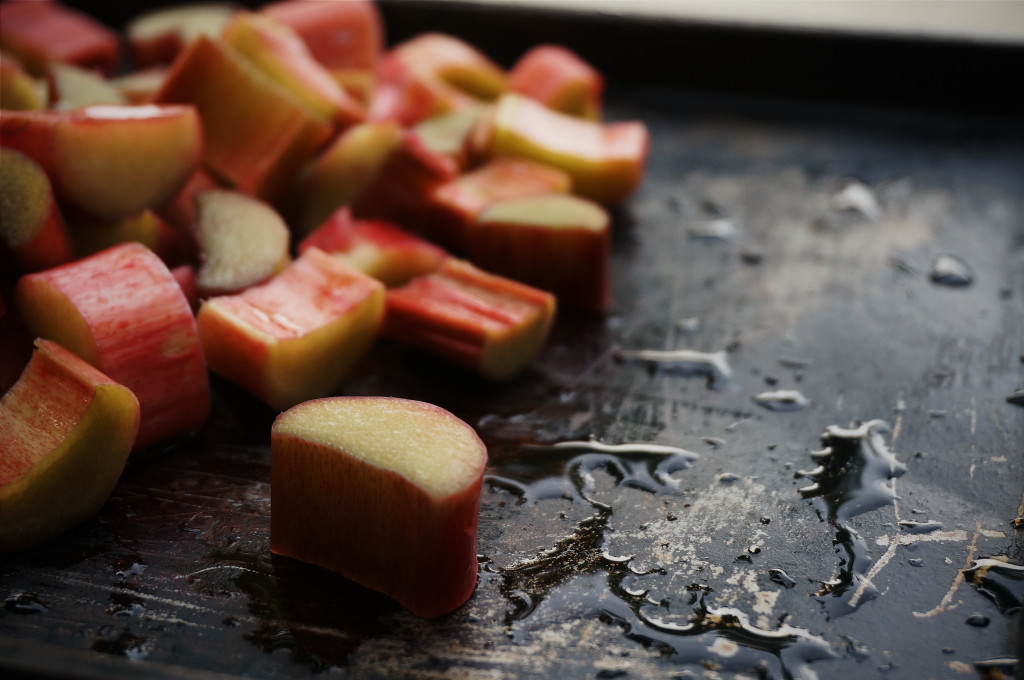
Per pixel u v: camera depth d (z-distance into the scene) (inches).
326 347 11.3
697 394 12.0
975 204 14.6
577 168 13.9
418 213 13.4
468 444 10.1
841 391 12.0
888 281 13.4
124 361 10.8
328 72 14.5
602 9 16.9
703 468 11.2
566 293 12.9
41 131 11.0
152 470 11.1
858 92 16.5
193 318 10.9
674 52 16.8
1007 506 10.9
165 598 10.2
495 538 10.7
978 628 10.1
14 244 11.1
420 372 12.1
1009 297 13.1
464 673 9.9
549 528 10.7
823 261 13.6
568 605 10.2
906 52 16.2
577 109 15.1
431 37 15.7
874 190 14.9
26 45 14.7
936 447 11.4
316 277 11.5
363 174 12.9
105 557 10.4
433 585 10.0
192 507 10.8
